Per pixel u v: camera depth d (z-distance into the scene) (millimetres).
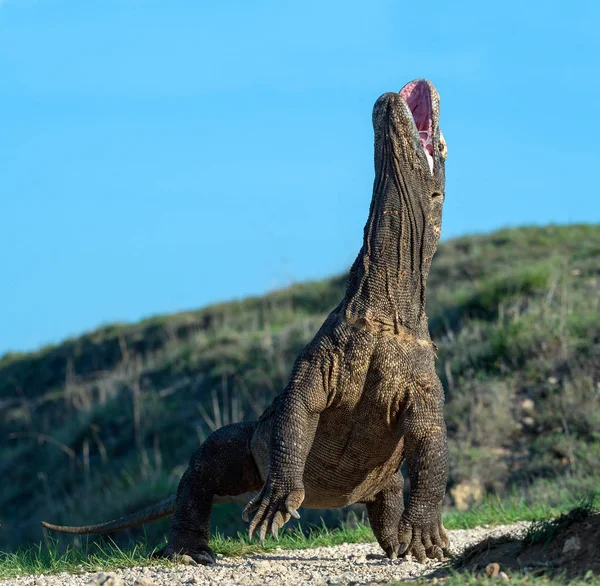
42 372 118938
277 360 82312
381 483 26766
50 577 26250
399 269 24125
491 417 57281
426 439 23891
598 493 40844
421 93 25359
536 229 113188
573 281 76562
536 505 42188
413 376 23922
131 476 70875
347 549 32062
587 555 19516
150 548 32594
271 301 111188
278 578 23594
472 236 113938
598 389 57344
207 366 87500
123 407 86125
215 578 23656
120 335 117062
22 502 81375
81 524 64812
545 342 63031
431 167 24859
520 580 18109
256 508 23391
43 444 89938
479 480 52625
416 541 23688
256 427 27438
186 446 74312
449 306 78875
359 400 24047
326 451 24969
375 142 24625
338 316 24172
